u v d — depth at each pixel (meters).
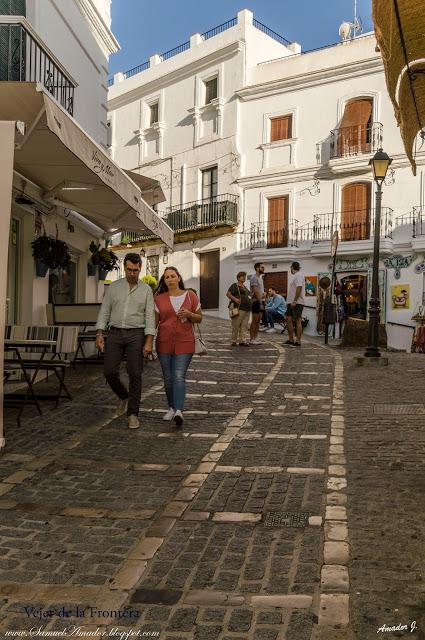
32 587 3.32
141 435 6.64
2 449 5.97
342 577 3.31
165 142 34.38
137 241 36.03
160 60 35.12
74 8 13.11
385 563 3.47
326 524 4.05
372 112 27.05
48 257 10.80
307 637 2.79
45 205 11.10
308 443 6.14
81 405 8.23
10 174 5.62
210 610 3.05
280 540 3.85
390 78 3.85
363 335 16.66
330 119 28.14
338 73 27.77
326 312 17.84
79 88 13.76
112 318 7.09
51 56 10.17
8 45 9.44
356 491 4.68
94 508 4.50
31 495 4.79
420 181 25.98
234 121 30.77
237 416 7.49
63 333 8.25
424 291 25.69
